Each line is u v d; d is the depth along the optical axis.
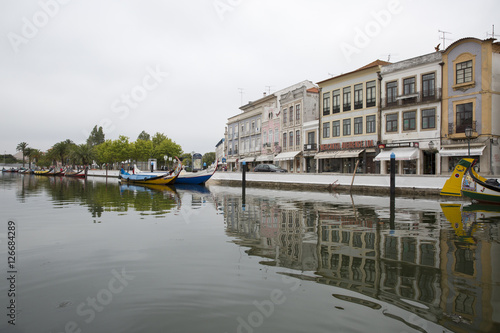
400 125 32.03
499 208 15.27
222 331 4.11
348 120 37.38
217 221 11.88
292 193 25.42
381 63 34.81
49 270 6.39
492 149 26.19
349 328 4.18
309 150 42.00
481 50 26.39
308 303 4.87
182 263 6.75
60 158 98.50
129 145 69.62
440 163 28.84
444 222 11.55
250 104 56.25
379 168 33.50
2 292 5.36
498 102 26.66
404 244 8.32
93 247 8.07
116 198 21.38
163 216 13.14
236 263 6.73
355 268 6.43
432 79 29.66
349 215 13.24
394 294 5.19
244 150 58.78
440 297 5.07
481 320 4.37
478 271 6.25
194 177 38.59
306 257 7.17
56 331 4.14
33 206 16.70
